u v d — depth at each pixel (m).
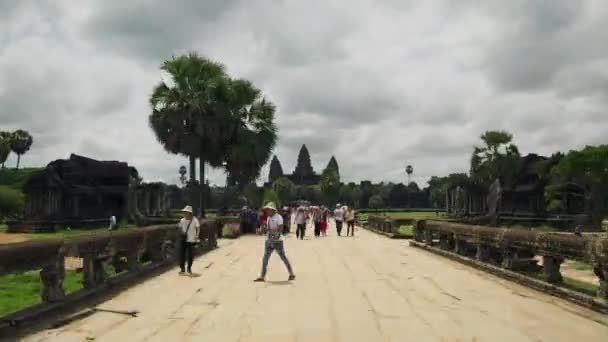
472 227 17.34
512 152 66.38
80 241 10.66
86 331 8.20
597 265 9.38
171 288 12.72
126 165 55.50
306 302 10.86
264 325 8.74
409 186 141.00
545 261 11.69
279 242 14.15
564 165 54.28
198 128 40.91
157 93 41.56
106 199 55.34
